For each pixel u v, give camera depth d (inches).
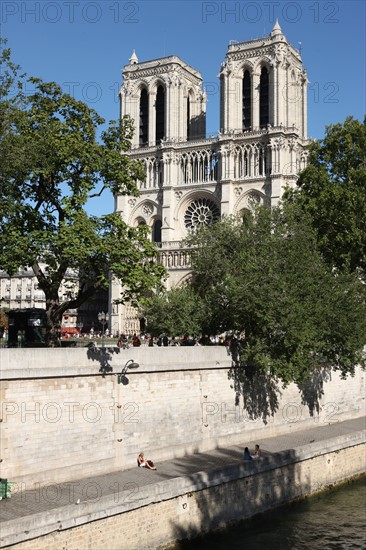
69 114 1950.1
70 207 1806.1
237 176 4950.8
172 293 2797.7
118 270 1768.0
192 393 1957.4
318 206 2765.7
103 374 1697.8
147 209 5280.5
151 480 1622.8
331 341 2251.5
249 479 1676.9
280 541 1545.3
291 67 5068.9
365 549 1501.0
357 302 2279.8
